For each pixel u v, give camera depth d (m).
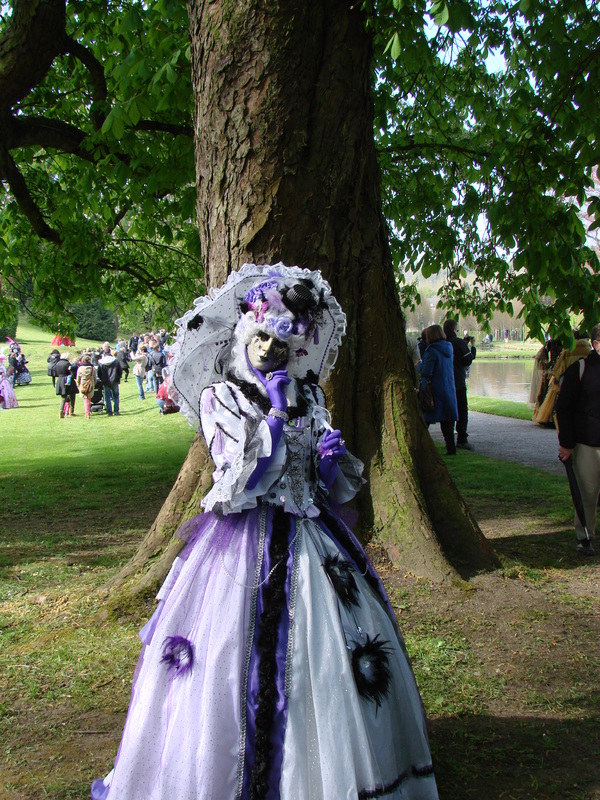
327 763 2.24
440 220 9.15
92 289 9.86
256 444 2.41
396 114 9.23
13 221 10.16
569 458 5.86
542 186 6.66
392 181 9.33
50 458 12.43
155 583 4.58
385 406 5.19
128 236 11.52
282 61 4.32
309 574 2.47
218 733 2.28
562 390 5.87
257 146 4.38
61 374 19.44
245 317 2.61
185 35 6.41
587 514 5.86
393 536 5.01
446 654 3.93
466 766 2.94
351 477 2.87
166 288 12.29
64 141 7.54
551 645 4.06
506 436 12.95
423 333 10.81
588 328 6.53
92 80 7.38
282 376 2.54
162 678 2.42
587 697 3.51
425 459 5.28
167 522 4.81
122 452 12.88
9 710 3.45
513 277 8.44
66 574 5.52
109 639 4.18
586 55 5.84
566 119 6.07
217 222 4.52
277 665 2.33
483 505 7.69
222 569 2.47
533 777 2.86
